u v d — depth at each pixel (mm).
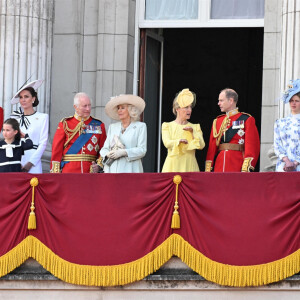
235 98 40031
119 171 39656
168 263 37469
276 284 36844
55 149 40688
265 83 45062
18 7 45219
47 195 38000
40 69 45219
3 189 38094
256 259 36875
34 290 37781
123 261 37469
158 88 48000
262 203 37000
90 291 37688
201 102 58875
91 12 46906
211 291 37094
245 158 39438
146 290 37375
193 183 37344
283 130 39312
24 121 41406
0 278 37844
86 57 46781
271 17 45219
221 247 37031
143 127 40031
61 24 46781
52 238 37875
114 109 40250
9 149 40031
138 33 47000
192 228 37250
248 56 58469
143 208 37531
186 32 58844
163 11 46969
